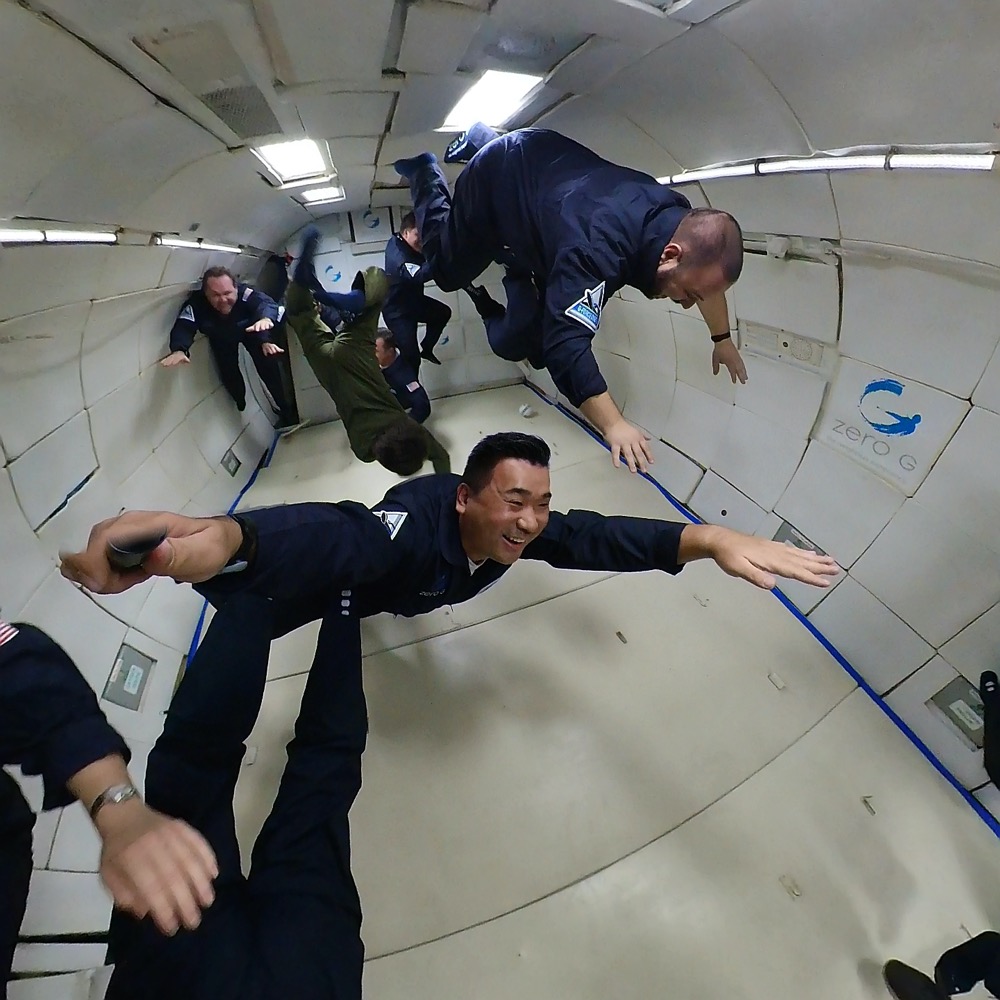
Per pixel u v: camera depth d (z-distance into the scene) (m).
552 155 2.41
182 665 3.44
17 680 1.07
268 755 2.96
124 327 3.53
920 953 2.29
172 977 1.12
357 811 2.71
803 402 3.37
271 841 1.36
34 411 2.74
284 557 1.58
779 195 2.59
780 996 2.18
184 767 1.34
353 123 2.83
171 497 4.10
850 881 2.46
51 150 1.84
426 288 6.63
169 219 3.09
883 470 2.95
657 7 1.80
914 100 1.73
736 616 3.54
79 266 2.59
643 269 2.16
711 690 3.16
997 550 2.49
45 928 2.07
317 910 1.24
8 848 1.24
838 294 2.81
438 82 2.43
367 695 3.20
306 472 5.57
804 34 1.74
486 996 2.20
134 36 1.55
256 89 2.11
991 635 2.57
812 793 2.73
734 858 2.53
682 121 2.50
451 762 2.88
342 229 6.19
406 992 2.22
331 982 1.15
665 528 2.15
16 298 2.31
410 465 3.91
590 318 2.11
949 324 2.38
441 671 3.30
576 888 2.46
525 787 2.78
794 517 3.59
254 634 1.48
